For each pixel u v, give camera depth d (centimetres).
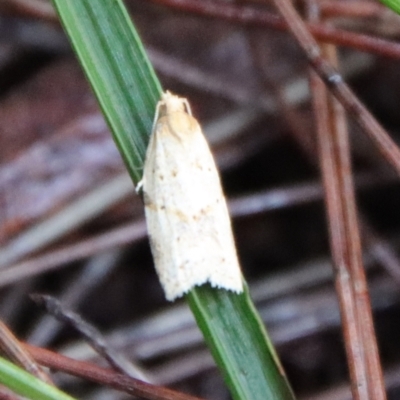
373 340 13
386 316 15
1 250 15
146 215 13
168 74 16
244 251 16
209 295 13
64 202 15
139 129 13
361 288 13
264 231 16
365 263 15
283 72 16
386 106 16
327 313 15
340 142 14
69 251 15
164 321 15
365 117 13
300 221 16
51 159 15
